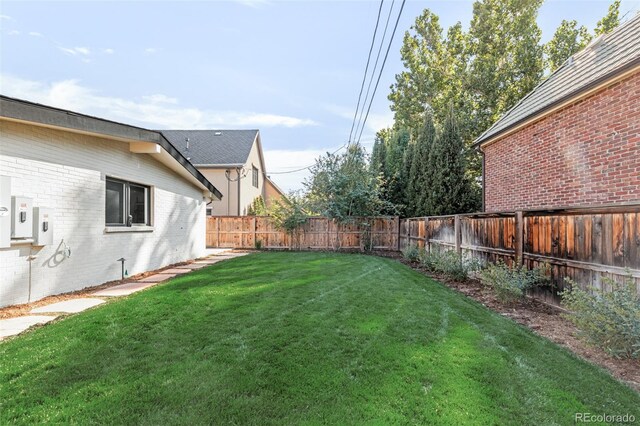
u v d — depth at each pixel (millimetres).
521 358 2996
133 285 6062
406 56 19562
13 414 2115
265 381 2520
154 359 2877
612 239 3754
